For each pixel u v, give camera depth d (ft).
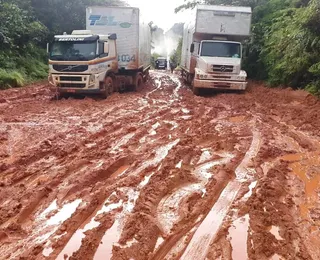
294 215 16.69
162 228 15.26
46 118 35.81
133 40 56.90
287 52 51.47
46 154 24.39
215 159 24.17
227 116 38.32
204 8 55.21
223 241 14.33
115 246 13.78
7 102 44.34
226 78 53.26
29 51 77.20
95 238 14.26
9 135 28.94
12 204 17.03
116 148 25.98
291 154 25.50
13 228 14.88
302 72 50.57
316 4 45.62
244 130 31.76
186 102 47.37
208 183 19.90
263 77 65.41
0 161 22.93
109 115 37.93
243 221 15.98
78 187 19.20
